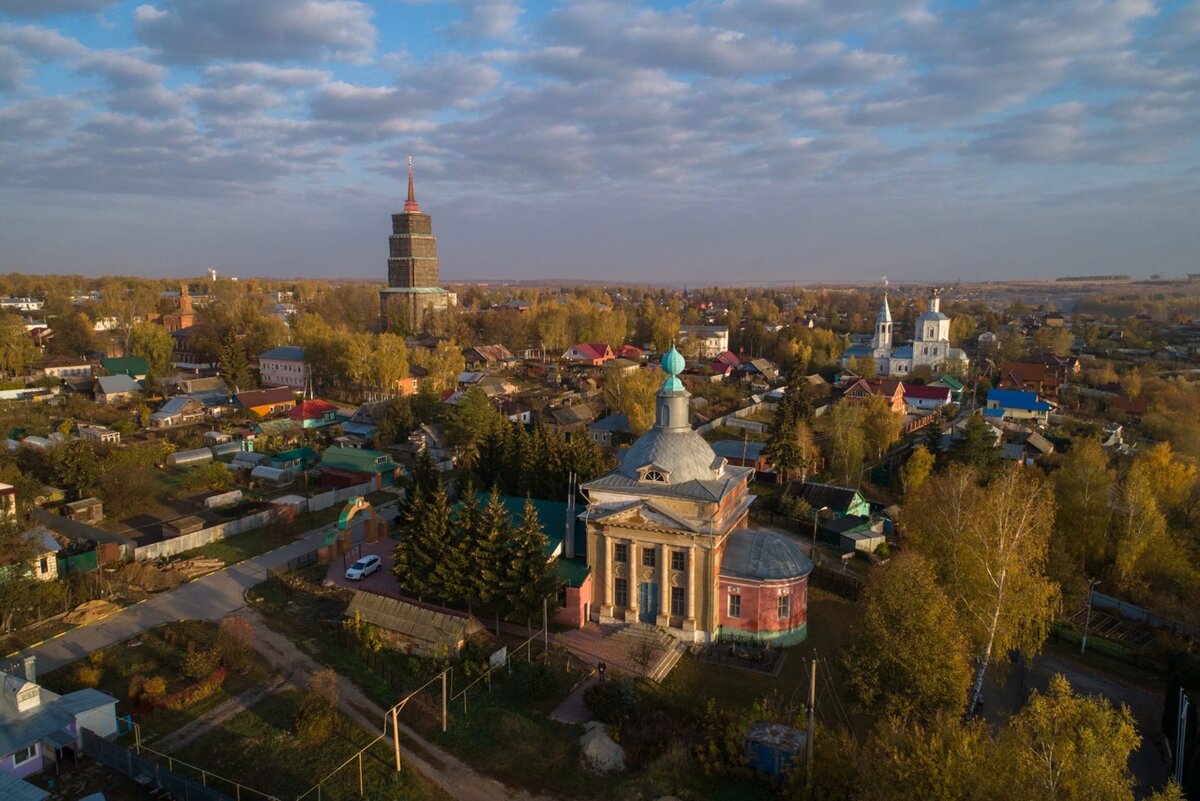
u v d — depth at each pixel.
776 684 51.69
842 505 88.19
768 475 107.38
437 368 164.88
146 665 51.69
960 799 30.50
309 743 43.38
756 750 40.06
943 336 186.50
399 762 41.00
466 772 41.22
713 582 56.22
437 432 115.94
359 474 97.19
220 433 117.06
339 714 46.19
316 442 118.81
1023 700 52.78
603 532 58.91
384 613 56.09
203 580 67.31
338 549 73.38
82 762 41.41
